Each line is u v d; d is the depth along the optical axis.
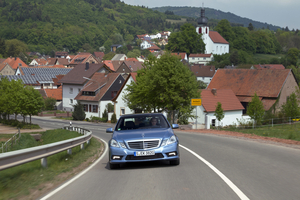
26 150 7.70
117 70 113.94
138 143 8.61
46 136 39.00
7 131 46.16
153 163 9.71
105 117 60.16
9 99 52.59
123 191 6.30
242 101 54.25
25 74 102.06
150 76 37.91
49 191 6.68
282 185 6.36
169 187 6.41
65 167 9.97
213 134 22.02
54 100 82.31
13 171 8.35
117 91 64.81
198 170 8.13
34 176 8.19
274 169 8.08
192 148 13.18
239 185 6.41
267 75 55.47
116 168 9.20
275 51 184.25
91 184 7.16
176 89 37.28
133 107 51.84
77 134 30.11
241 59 138.00
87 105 65.81
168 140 8.76
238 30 175.00
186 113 39.41
